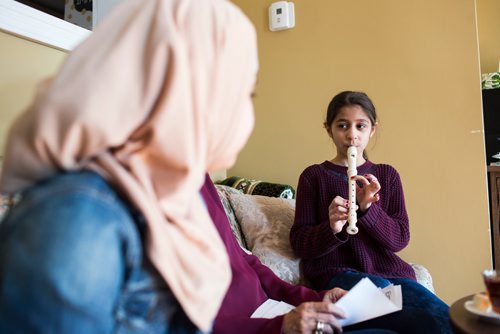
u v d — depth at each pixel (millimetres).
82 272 409
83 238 416
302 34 2133
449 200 1845
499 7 2227
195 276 514
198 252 531
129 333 483
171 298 520
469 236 1808
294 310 917
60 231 412
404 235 1431
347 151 1496
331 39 2070
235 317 950
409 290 1211
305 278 1503
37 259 403
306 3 2123
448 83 1850
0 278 418
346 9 2037
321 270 1449
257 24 2236
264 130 2225
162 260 473
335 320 891
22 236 417
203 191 1123
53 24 1362
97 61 470
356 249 1435
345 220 1354
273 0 2189
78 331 413
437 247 1860
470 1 1814
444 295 1848
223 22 554
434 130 1873
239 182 2104
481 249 1788
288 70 2166
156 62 471
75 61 478
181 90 477
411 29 1913
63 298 402
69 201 431
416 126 1904
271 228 1652
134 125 479
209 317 526
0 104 1222
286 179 2180
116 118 461
